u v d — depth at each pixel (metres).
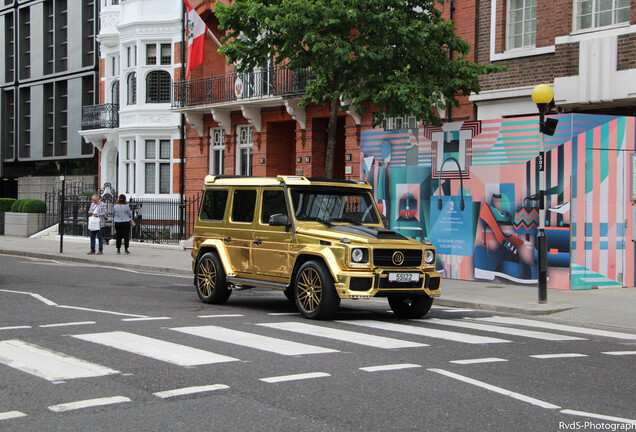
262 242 11.15
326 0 14.68
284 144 25.77
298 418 5.24
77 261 21.94
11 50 40.84
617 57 15.63
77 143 35.56
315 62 15.41
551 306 12.11
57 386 6.06
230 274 11.65
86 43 35.31
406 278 10.13
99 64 33.91
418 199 17.06
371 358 7.36
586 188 14.55
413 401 5.75
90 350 7.51
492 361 7.41
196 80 27.03
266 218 11.20
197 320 9.78
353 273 9.77
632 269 15.07
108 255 22.80
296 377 6.44
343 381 6.34
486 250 15.77
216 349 7.65
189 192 28.33
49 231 31.86
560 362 7.51
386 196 17.73
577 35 16.39
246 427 5.03
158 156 29.50
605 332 9.97
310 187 11.19
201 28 23.97
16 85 39.81
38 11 38.16
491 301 12.71
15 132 39.94
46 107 38.19
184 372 6.58
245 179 11.89
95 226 22.92
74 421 5.12
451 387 6.23
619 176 14.85
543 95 12.43
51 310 10.53
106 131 31.41
